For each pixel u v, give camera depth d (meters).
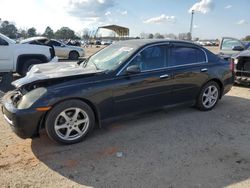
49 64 5.57
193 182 3.24
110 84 4.37
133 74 4.61
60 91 3.96
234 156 3.87
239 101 6.71
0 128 4.88
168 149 4.07
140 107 4.80
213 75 5.69
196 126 4.97
